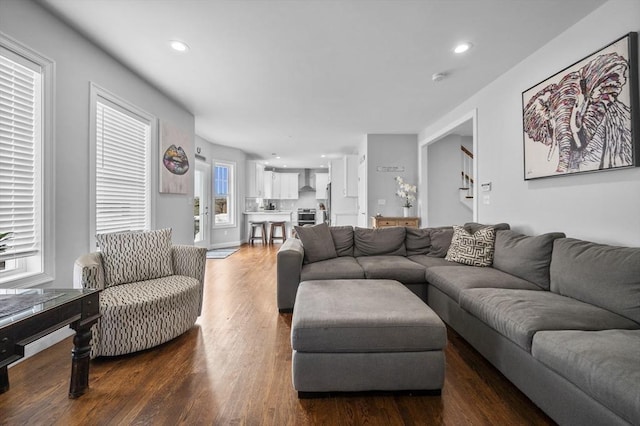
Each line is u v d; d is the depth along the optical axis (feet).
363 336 5.03
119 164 9.68
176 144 12.76
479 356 6.66
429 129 16.51
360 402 5.03
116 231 9.57
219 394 5.21
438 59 9.13
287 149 23.58
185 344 7.11
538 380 4.57
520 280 7.29
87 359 5.20
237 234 24.53
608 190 6.59
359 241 11.49
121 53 8.75
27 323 3.82
